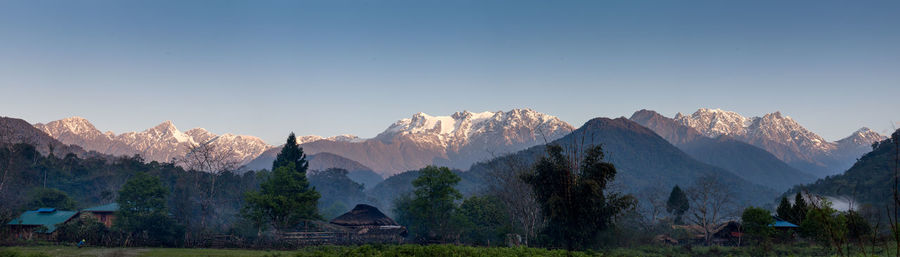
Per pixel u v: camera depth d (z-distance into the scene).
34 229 71.50
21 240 62.94
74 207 97.94
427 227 82.62
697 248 64.44
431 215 78.50
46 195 94.81
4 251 45.66
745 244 71.31
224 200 104.06
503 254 44.22
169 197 97.50
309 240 69.56
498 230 75.44
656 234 78.12
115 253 51.44
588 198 56.19
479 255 43.25
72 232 67.00
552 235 58.69
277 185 76.38
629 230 69.44
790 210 75.88
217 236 68.12
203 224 80.81
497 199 84.88
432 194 77.75
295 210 74.25
